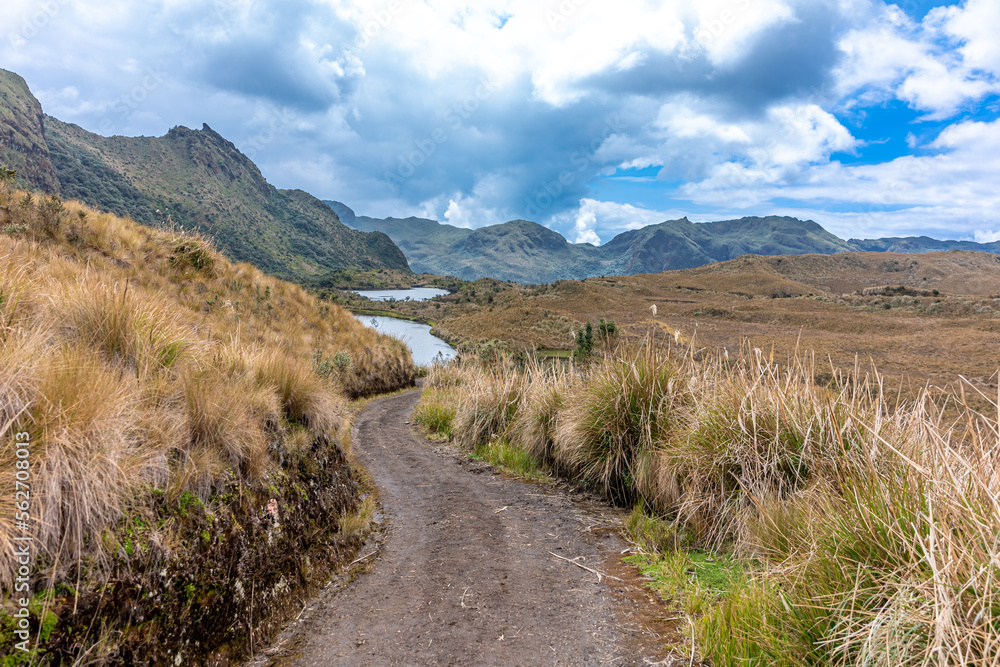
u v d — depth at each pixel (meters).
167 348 3.65
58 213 11.66
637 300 148.00
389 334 30.44
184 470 2.71
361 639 2.87
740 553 3.47
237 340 5.36
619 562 3.82
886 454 3.21
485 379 9.91
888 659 1.74
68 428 2.10
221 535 2.78
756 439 3.87
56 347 2.79
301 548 3.62
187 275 14.46
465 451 8.80
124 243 13.12
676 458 4.48
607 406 5.59
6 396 2.09
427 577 3.75
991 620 1.58
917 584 1.81
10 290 3.03
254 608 2.84
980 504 1.95
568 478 6.28
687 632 2.64
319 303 23.52
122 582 2.08
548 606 3.18
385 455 8.70
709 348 5.78
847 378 4.12
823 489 3.09
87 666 1.83
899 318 99.00
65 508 1.99
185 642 2.31
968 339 69.00
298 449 4.39
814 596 2.20
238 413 3.45
